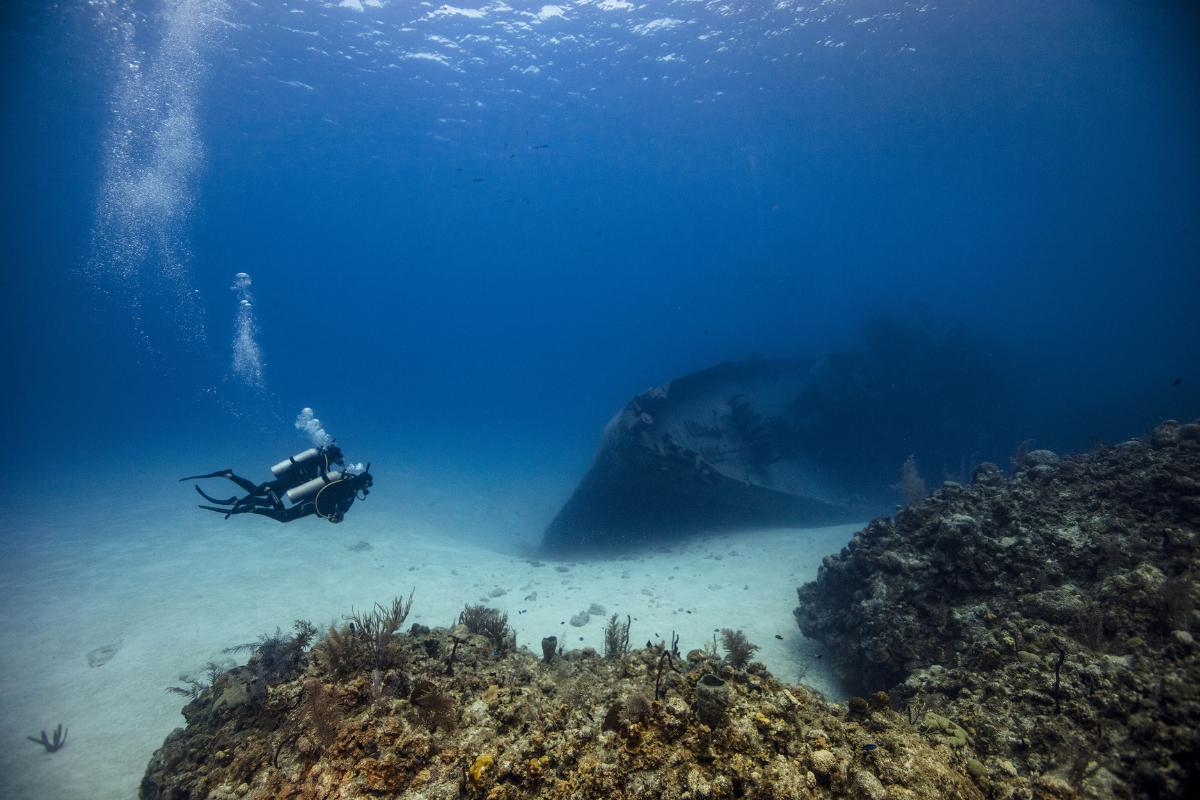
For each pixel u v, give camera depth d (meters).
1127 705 3.31
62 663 8.11
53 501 19.92
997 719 3.73
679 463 13.06
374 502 20.42
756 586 10.79
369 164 62.06
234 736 3.87
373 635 4.62
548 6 30.47
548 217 104.81
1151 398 25.05
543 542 16.98
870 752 2.90
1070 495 6.20
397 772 2.89
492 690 3.75
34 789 5.65
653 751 2.88
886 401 17.19
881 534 7.46
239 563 12.43
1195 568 4.33
